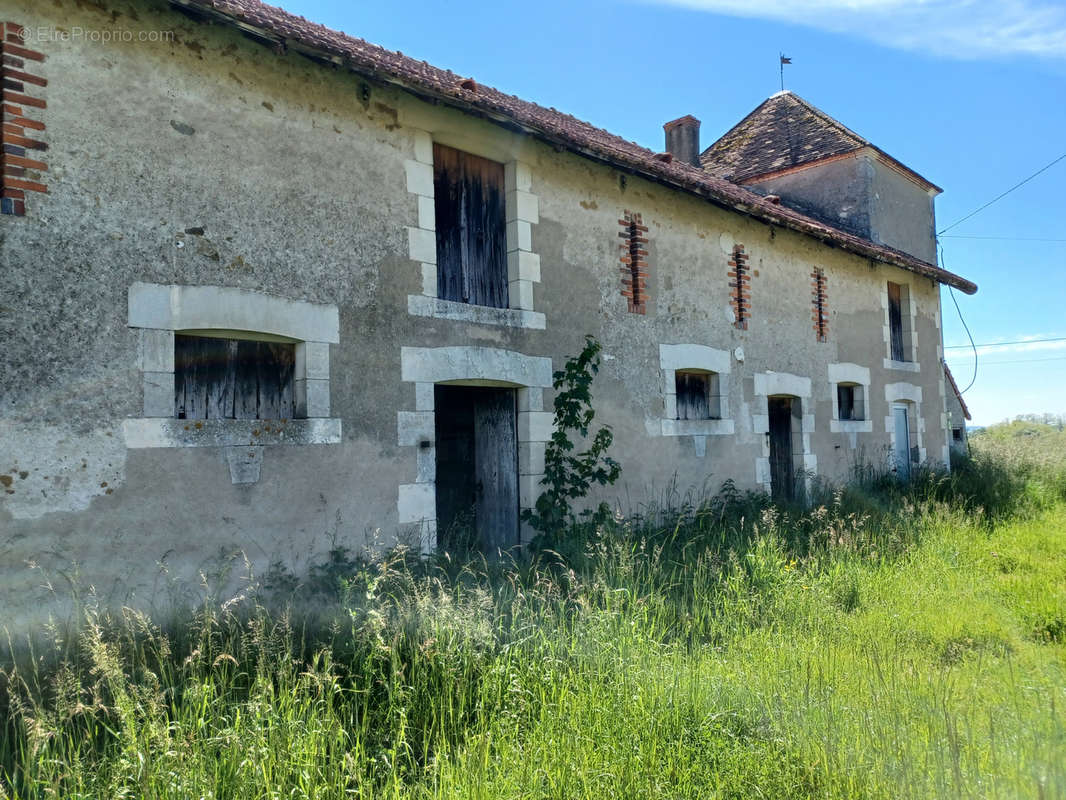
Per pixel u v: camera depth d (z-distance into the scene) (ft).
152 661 13.67
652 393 28.25
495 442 24.82
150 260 16.15
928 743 11.05
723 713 12.39
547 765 10.91
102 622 14.33
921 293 48.29
